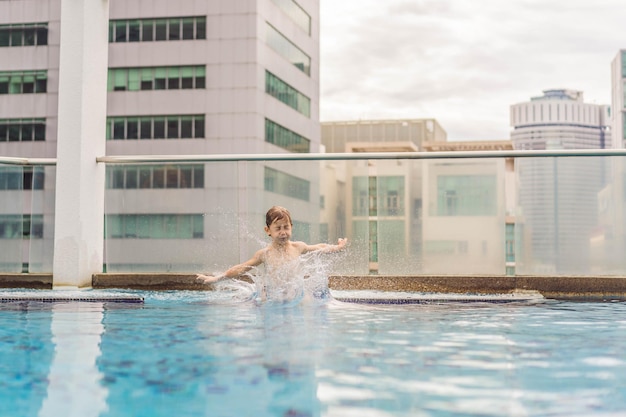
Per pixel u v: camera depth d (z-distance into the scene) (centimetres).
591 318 302
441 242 487
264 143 4028
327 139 9275
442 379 168
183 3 3903
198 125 3916
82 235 491
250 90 3881
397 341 228
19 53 3872
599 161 475
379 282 480
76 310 339
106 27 529
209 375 171
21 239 518
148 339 235
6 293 438
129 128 3938
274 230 387
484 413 137
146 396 150
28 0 3844
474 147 6938
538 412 137
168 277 489
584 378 169
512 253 479
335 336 241
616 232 472
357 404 143
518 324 277
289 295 387
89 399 147
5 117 3897
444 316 310
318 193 500
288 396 150
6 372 176
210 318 299
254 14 3881
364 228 493
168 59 3916
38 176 524
